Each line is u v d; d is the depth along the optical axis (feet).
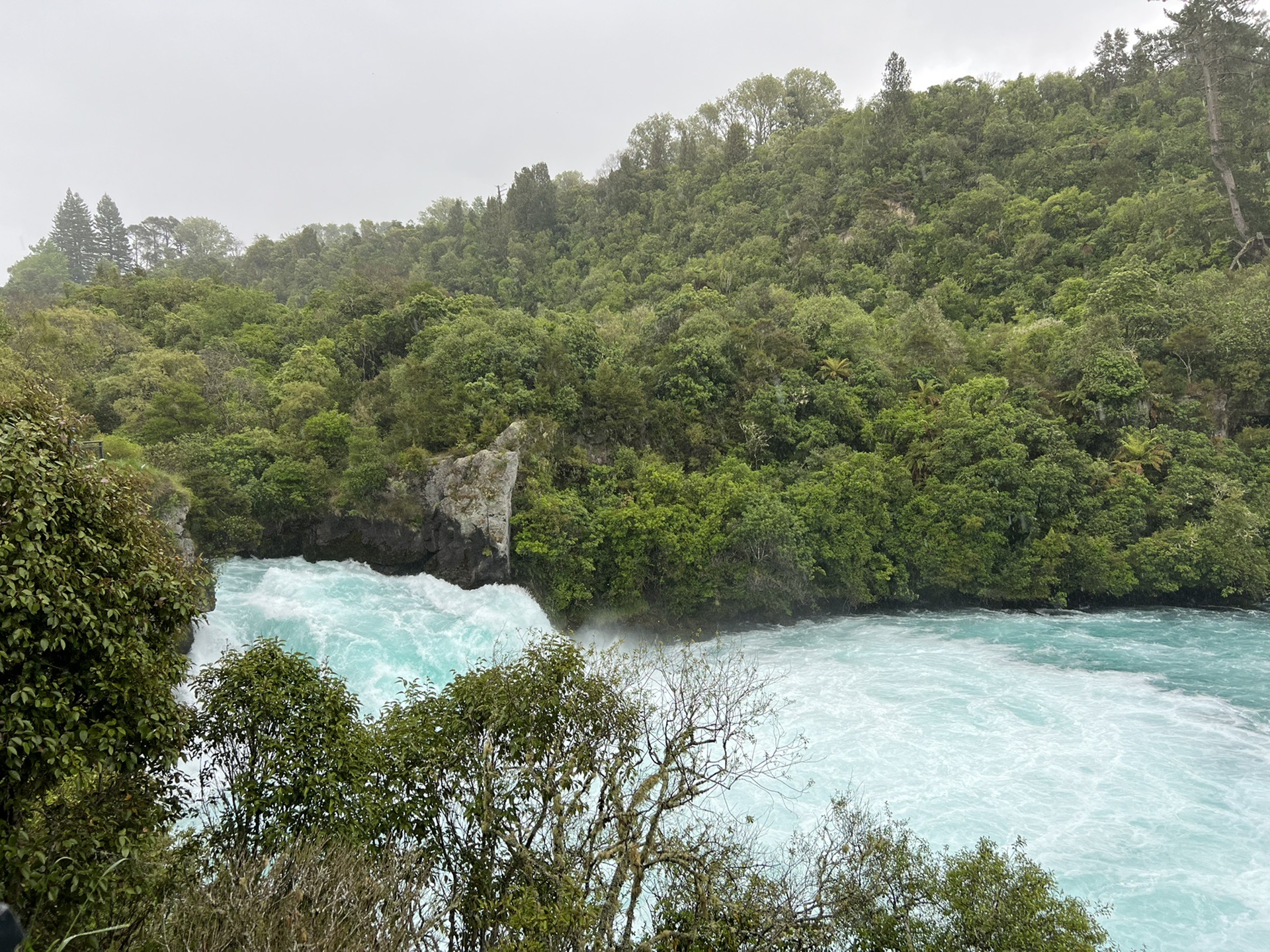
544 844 58.34
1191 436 210.38
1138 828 96.17
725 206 447.01
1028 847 92.17
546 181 548.31
